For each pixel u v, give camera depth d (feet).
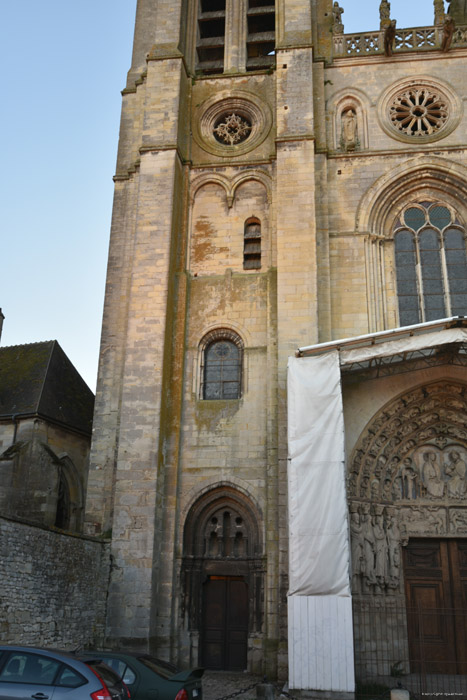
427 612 75.00
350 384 78.79
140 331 84.23
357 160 92.32
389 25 94.99
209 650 76.95
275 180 92.79
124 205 96.43
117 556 75.20
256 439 81.82
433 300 87.30
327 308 84.74
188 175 95.71
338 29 100.99
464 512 77.82
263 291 88.38
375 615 72.79
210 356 88.02
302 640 62.54
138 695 43.21
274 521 77.15
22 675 36.65
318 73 97.86
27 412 103.96
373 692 63.93
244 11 107.65
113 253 94.17
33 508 98.68
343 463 67.51
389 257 89.15
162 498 79.82
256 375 84.58
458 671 72.28
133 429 79.97
